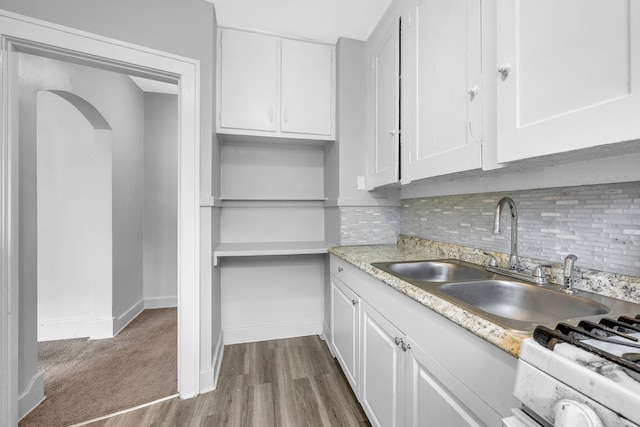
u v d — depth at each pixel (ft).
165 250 10.00
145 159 9.81
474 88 3.26
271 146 7.73
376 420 4.07
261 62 6.46
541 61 2.45
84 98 6.61
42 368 6.28
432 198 5.84
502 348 1.89
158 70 5.01
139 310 9.44
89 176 7.82
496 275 3.82
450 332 2.53
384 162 5.71
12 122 4.13
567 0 2.23
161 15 5.06
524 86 2.61
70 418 4.75
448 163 3.73
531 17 2.53
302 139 6.86
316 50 6.82
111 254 7.80
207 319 5.55
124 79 8.45
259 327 7.71
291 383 5.73
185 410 4.95
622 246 2.79
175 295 10.10
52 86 5.65
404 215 6.89
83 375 6.00
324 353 6.96
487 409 2.10
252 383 5.73
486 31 3.10
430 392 2.83
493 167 3.03
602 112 2.01
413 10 4.55
